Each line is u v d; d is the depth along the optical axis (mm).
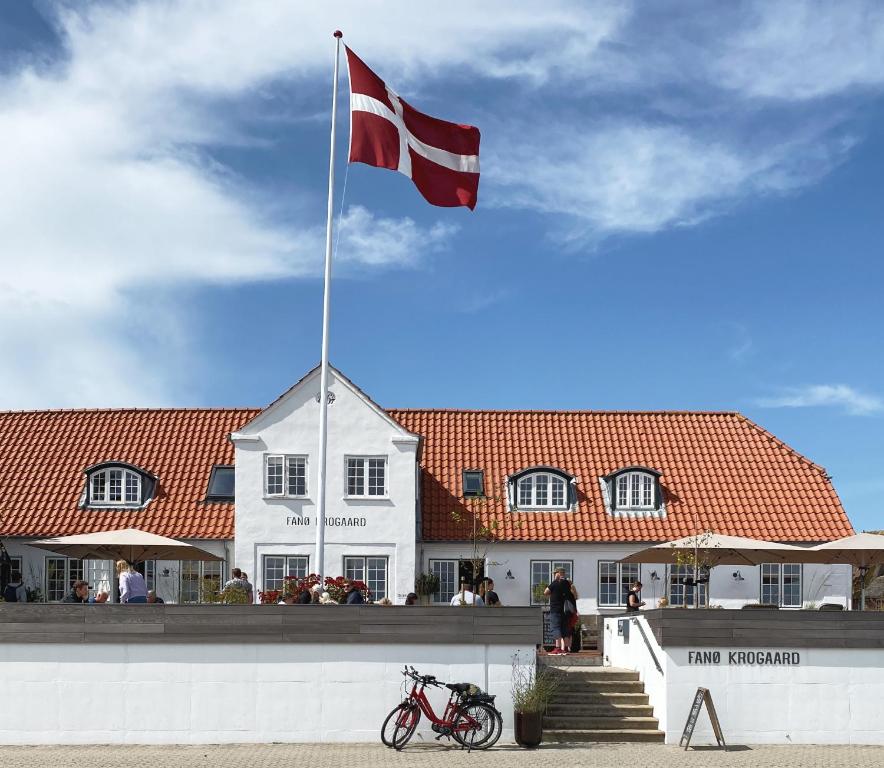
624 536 40250
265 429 39781
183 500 41188
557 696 25250
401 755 21781
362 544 39250
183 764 20578
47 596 39875
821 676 23922
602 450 44000
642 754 22203
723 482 42656
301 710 23484
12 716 23344
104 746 23141
